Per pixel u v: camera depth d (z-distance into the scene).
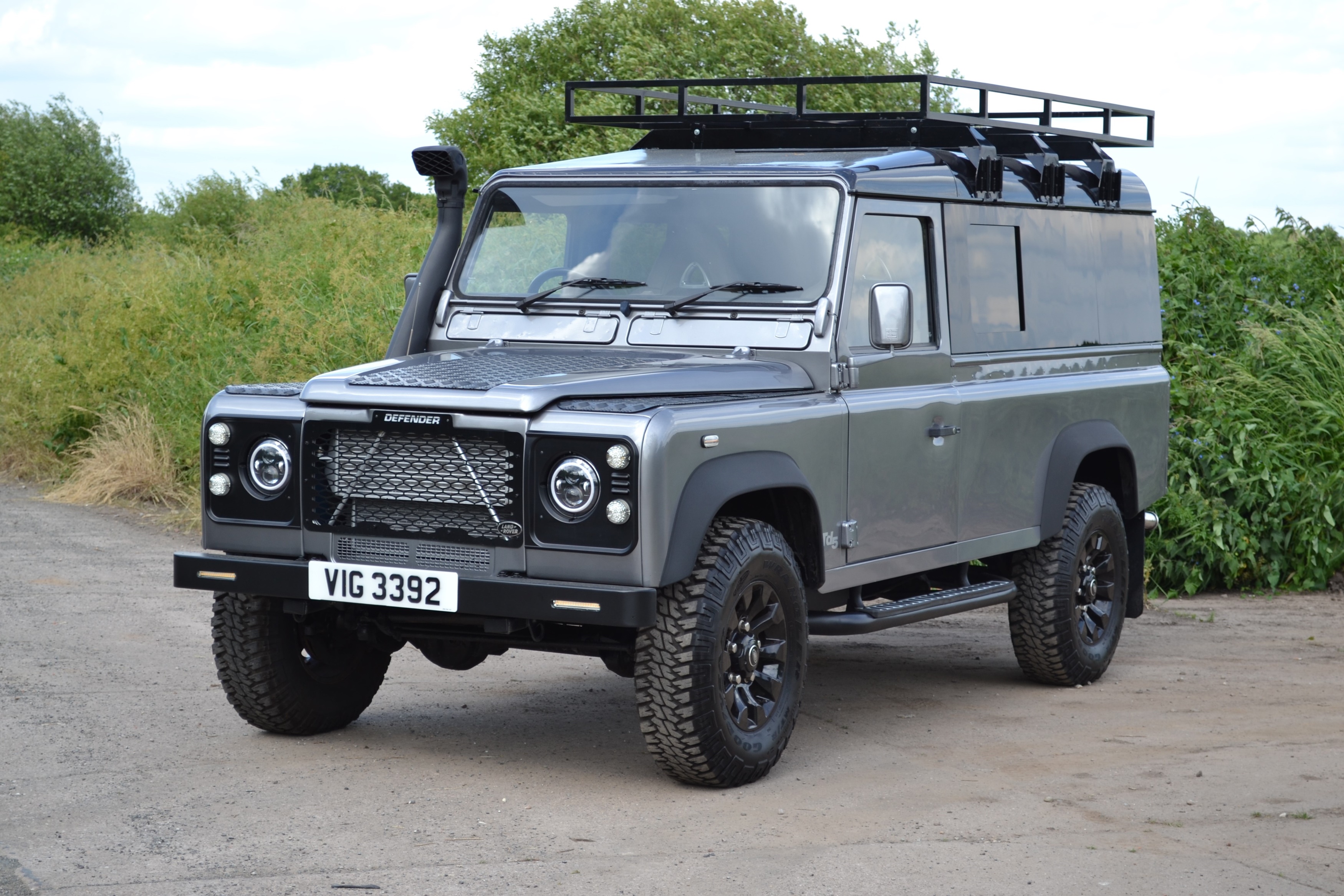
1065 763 5.40
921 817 4.66
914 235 5.90
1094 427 7.04
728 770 4.87
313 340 11.95
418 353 5.94
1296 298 11.17
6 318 18.02
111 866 4.06
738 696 5.00
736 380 5.07
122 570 9.48
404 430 4.77
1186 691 6.77
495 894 3.88
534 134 22.12
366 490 4.87
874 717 6.20
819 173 5.55
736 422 4.82
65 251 26.03
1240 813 4.73
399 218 16.72
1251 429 9.73
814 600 5.65
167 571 9.49
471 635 5.18
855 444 5.43
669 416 4.55
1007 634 8.41
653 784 5.02
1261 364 10.51
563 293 5.79
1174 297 10.89
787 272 5.50
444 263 6.05
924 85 5.83
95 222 37.09
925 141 6.80
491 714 6.10
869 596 6.29
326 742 5.56
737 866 4.13
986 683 6.99
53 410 13.99
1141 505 7.54
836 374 5.33
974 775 5.20
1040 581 6.69
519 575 4.67
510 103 23.70
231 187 24.11
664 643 4.70
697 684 4.70
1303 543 9.57
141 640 7.40
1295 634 8.26
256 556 5.13
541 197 6.02
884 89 21.64
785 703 5.15
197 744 5.47
